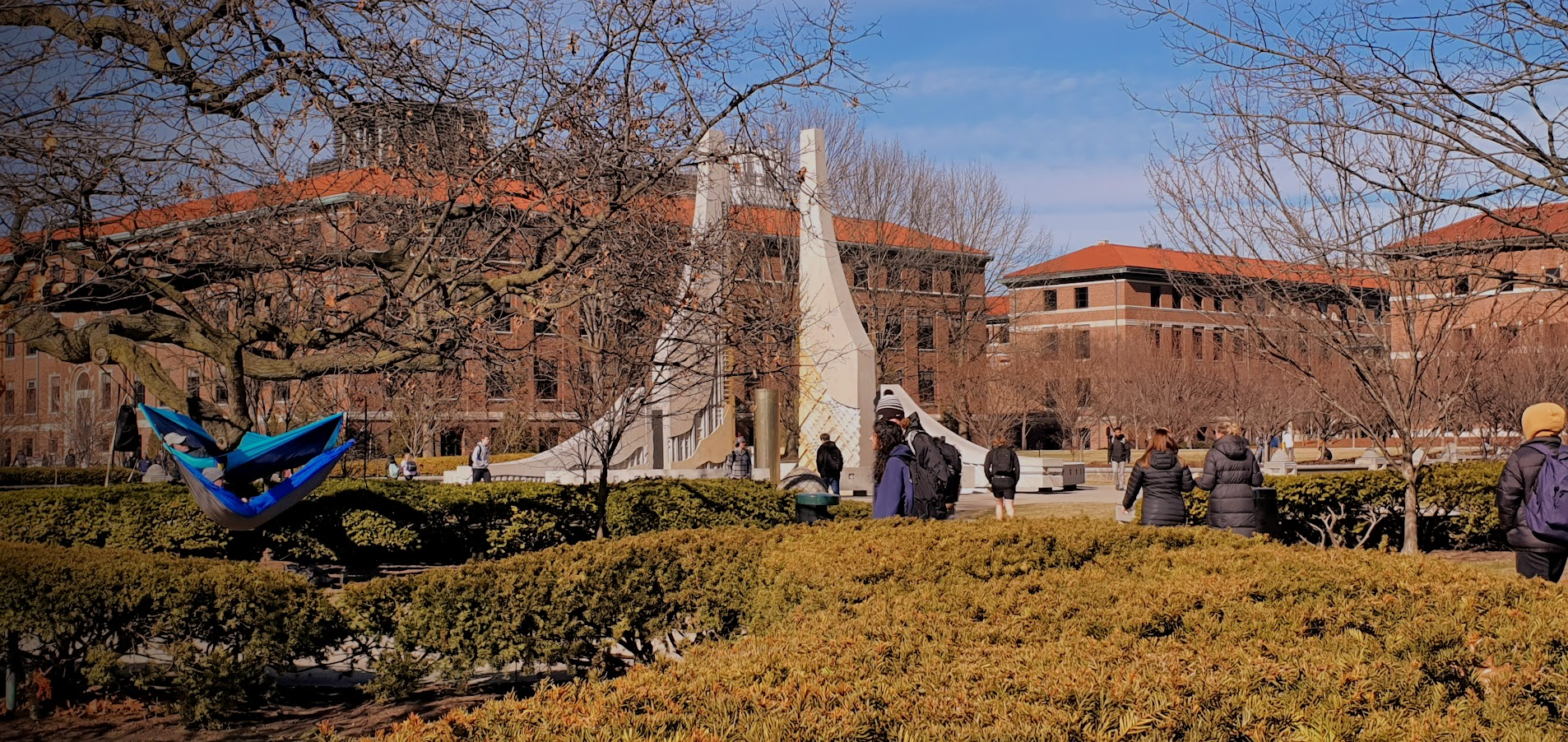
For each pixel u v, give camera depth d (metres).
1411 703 3.90
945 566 6.75
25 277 8.26
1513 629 4.57
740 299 13.83
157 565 7.20
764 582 7.04
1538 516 8.40
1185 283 13.34
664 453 22.75
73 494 13.91
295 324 9.63
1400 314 12.06
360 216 9.88
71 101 7.57
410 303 8.50
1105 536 7.46
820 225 22.62
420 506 14.72
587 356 14.55
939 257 41.81
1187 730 3.35
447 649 7.01
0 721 7.06
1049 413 57.19
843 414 22.25
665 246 10.22
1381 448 12.05
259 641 6.87
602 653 7.25
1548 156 8.44
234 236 8.94
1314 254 11.13
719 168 18.33
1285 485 14.42
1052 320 64.31
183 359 14.04
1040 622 4.94
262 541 14.01
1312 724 3.45
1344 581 5.58
